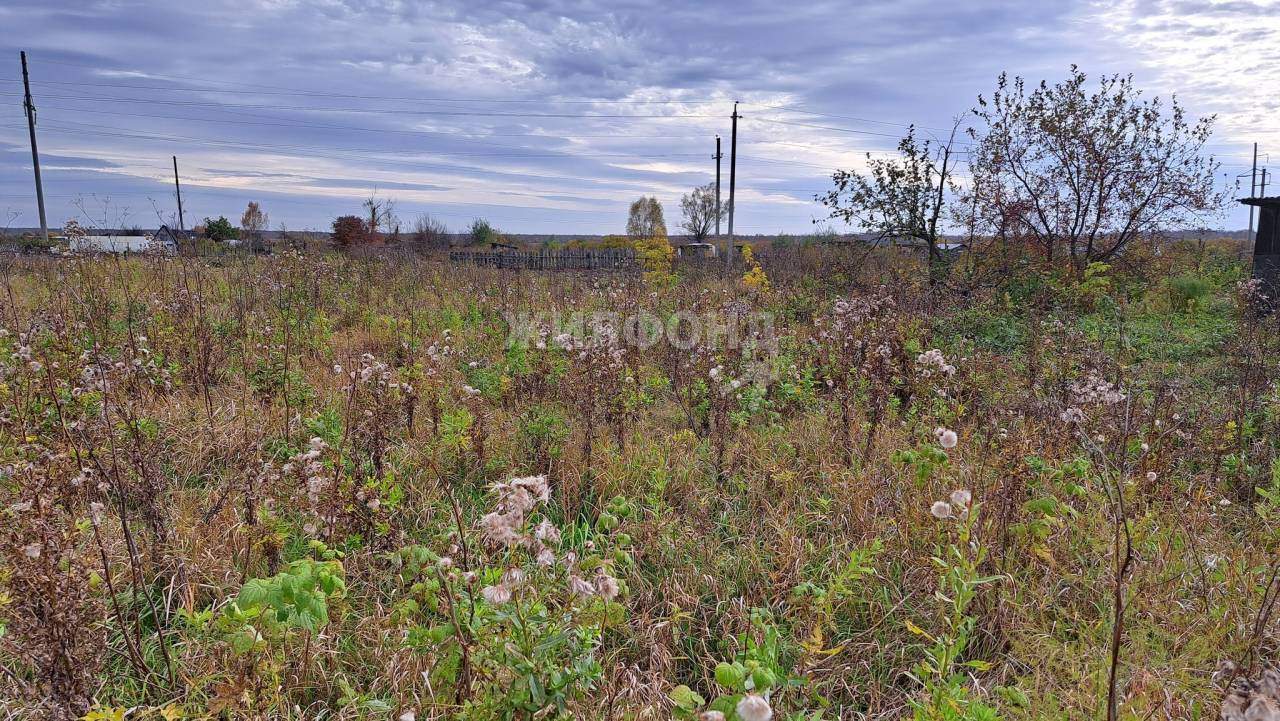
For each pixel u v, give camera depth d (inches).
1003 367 324.5
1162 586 144.2
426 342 355.3
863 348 288.2
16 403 188.2
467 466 203.3
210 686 116.5
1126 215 656.4
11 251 563.5
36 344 247.3
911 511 171.2
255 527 147.3
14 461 155.0
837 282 591.8
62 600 104.7
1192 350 409.7
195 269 446.3
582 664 95.6
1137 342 423.8
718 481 204.5
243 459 185.2
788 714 115.2
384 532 147.4
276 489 163.5
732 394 255.1
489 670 99.0
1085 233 673.6
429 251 917.8
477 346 342.0
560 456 207.8
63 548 113.3
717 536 175.0
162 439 199.5
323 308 429.1
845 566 152.7
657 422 251.6
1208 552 160.1
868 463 201.3
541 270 856.3
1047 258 644.1
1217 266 785.6
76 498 149.6
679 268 807.1
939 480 187.6
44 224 1128.8
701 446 221.0
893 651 138.6
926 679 124.0
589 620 100.8
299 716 112.6
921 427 229.5
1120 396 218.5
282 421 218.5
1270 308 554.6
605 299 482.0
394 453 201.2
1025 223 653.3
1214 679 113.6
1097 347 350.3
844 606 147.6
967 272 604.7
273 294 423.8
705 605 152.9
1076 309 542.0
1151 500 180.4
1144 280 651.5
